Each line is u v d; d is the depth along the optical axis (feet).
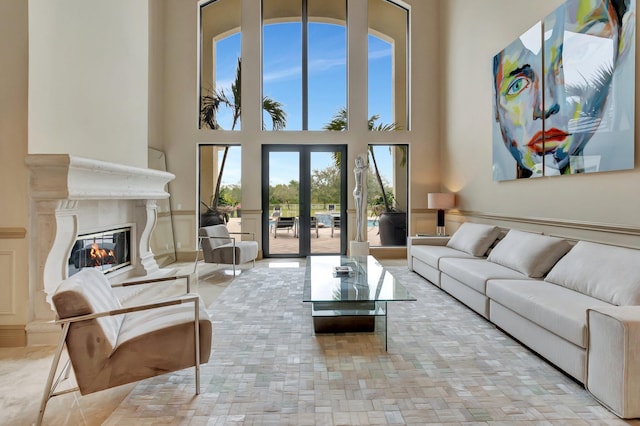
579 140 9.85
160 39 20.02
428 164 21.03
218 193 21.18
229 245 16.61
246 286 14.06
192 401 6.06
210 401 6.06
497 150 14.19
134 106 13.14
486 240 13.10
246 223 20.76
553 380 6.73
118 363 5.76
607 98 8.93
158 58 19.76
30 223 8.45
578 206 10.11
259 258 20.71
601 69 9.07
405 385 6.56
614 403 5.55
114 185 10.77
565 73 10.32
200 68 21.12
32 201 8.49
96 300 6.09
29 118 8.42
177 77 20.42
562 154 10.50
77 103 10.02
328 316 8.89
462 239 14.33
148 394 6.29
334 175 21.38
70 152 9.76
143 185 12.69
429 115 21.02
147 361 5.93
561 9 10.44
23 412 5.84
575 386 6.51
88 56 10.47
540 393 6.27
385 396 6.20
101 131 11.11
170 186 20.38
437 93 21.02
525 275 9.78
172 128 20.42
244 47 20.59
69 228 9.04
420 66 20.97
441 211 18.99
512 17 13.24
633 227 8.32
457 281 11.49
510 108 13.23
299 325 9.71
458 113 18.35
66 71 9.59
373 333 9.12
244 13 20.54
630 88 8.34
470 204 17.02
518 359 7.62
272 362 7.50
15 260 8.42
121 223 12.49
